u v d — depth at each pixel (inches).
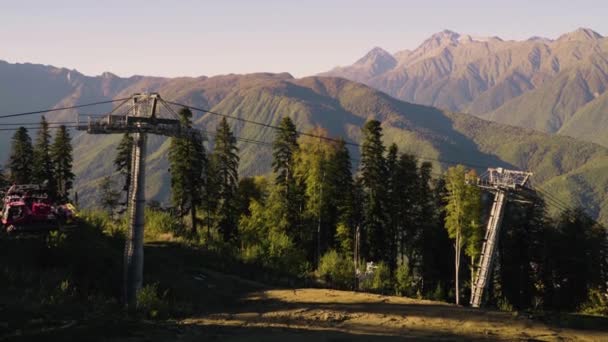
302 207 2655.0
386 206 2603.3
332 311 1160.2
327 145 2586.1
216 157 2672.2
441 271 2596.0
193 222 2566.4
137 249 1349.7
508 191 2079.2
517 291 2456.9
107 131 1387.8
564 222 2544.3
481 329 973.2
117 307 1181.1
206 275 1722.4
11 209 1444.4
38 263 1295.5
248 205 2883.9
